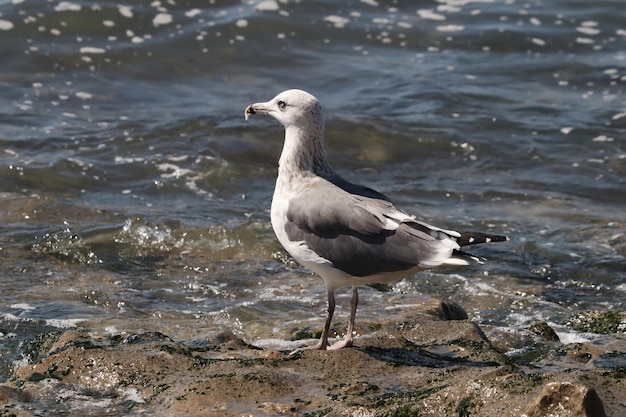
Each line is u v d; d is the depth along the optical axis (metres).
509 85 20.61
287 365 8.88
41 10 22.08
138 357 8.99
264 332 11.01
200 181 16.45
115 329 11.04
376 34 22.56
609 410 7.50
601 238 14.59
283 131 18.19
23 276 12.77
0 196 15.31
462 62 21.59
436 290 12.88
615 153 17.84
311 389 8.37
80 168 16.50
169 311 11.91
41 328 11.11
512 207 15.91
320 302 12.09
